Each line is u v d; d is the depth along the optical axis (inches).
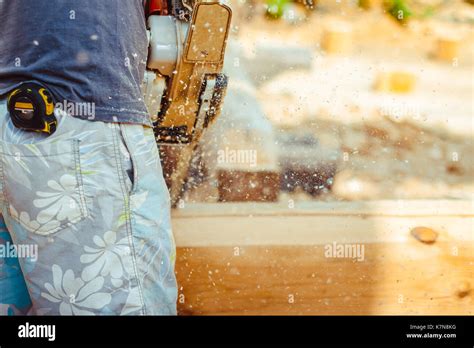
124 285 56.0
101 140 54.6
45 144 53.7
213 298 79.7
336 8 193.5
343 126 124.6
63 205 54.4
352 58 162.9
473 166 116.3
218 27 64.7
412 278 83.4
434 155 119.1
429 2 208.4
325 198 98.5
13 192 55.0
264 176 93.0
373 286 82.3
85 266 55.2
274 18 176.4
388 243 87.0
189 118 72.0
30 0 54.1
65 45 53.7
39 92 53.1
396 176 109.2
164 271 58.7
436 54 173.0
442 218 92.5
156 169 58.4
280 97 132.8
